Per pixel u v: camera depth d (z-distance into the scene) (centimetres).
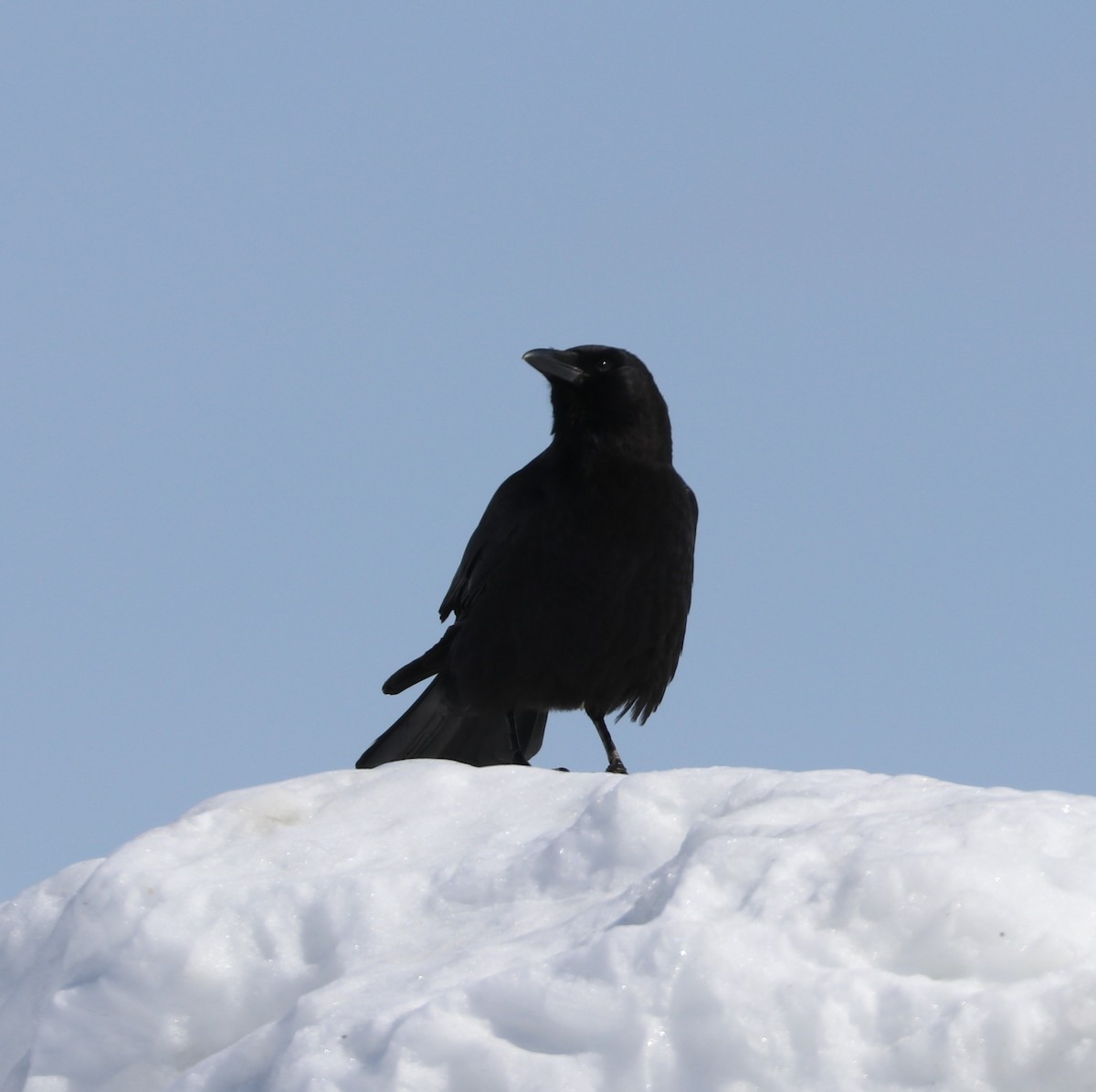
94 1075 819
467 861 855
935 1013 605
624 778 881
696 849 707
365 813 951
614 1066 625
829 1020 613
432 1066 646
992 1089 590
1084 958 619
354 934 826
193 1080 728
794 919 649
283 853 905
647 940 647
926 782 791
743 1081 611
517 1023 649
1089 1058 585
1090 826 674
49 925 928
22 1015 865
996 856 657
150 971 832
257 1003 819
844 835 687
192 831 944
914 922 641
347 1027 689
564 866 833
